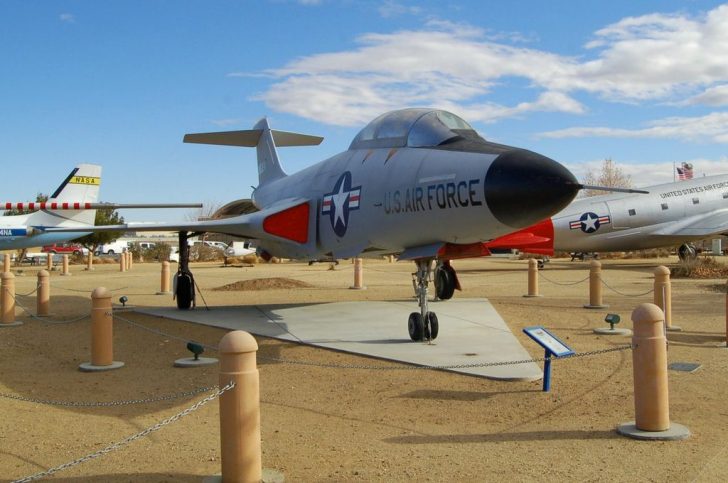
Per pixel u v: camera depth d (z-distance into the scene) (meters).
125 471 4.74
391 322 11.89
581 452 4.92
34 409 6.62
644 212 27.41
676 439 5.15
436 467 4.67
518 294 17.75
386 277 27.23
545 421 5.78
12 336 11.59
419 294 9.66
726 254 45.53
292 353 9.23
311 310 14.03
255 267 39.84
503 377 7.25
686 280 21.39
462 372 7.55
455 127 9.55
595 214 26.94
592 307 14.05
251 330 11.21
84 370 8.55
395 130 10.12
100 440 5.53
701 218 27.95
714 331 10.80
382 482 4.41
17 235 32.38
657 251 45.19
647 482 4.29
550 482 4.33
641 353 5.31
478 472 4.55
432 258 9.14
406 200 8.93
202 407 6.62
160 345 10.37
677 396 6.55
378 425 5.80
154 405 6.75
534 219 7.37
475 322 11.59
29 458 5.08
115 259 53.41
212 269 37.09
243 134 20.39
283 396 6.95
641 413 5.32
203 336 11.07
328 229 11.38
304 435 5.55
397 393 6.89
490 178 7.48
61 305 16.86
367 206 9.92
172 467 4.80
